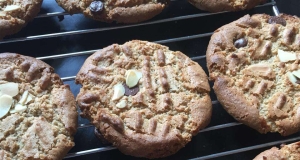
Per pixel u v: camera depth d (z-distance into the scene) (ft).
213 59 0.54
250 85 0.52
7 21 0.53
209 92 0.53
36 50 0.58
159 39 0.61
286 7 0.67
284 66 0.54
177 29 0.62
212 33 0.60
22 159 0.44
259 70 0.54
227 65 0.54
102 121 0.48
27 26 0.59
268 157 0.48
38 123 0.46
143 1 0.58
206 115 0.50
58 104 0.48
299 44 0.56
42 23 0.60
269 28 0.57
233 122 0.54
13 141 0.45
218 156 0.51
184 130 0.49
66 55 0.56
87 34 0.60
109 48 0.53
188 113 0.50
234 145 0.54
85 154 0.50
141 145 0.47
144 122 0.48
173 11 0.63
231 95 0.51
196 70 0.53
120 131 0.47
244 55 0.54
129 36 0.61
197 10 0.64
